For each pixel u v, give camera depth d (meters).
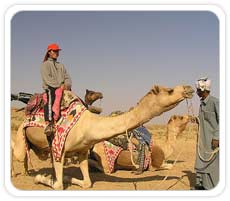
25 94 6.80
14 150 6.95
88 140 5.81
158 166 7.89
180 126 8.23
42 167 8.37
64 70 6.38
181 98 5.34
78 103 6.01
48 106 5.95
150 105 5.45
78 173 7.51
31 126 6.55
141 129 7.70
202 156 5.82
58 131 5.91
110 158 7.49
